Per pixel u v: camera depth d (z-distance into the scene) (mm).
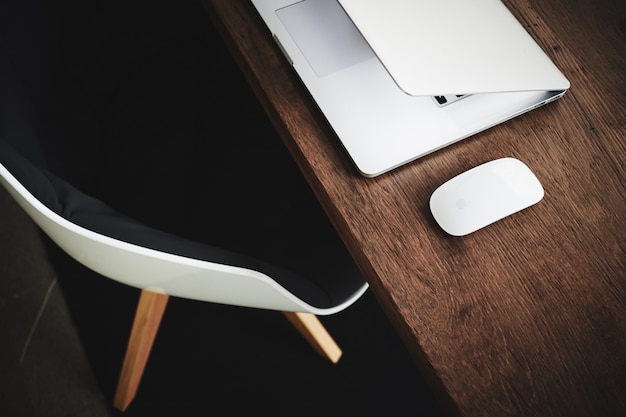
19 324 1459
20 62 855
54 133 940
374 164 823
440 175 838
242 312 1479
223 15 928
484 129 864
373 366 1431
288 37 897
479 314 772
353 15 819
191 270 795
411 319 768
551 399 739
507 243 805
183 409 1394
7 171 711
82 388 1410
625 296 786
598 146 862
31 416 1382
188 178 1078
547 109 882
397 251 799
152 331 1260
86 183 1033
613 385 747
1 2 822
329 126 863
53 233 811
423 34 821
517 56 852
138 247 755
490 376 746
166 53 1142
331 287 997
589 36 931
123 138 1092
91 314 1473
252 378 1421
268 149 1098
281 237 1036
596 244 809
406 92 778
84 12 979
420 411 1391
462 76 807
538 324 771
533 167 848
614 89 897
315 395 1408
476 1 874
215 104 1125
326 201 835
